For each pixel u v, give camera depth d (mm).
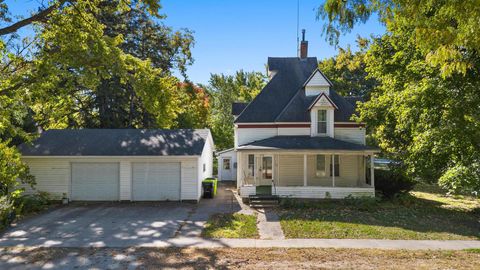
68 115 30906
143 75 17984
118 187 20922
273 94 25297
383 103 19938
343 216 16719
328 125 23031
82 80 18875
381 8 7398
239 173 23734
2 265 9805
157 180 21000
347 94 44250
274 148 20984
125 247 11516
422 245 11820
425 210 18469
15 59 17422
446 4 6816
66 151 20578
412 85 16438
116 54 17234
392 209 18672
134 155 20375
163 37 30125
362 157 23469
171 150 20859
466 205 20719
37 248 11422
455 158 15641
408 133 19938
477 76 14312
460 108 14125
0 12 16719
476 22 6535
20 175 18234
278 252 10914
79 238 12672
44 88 17828
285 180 23719
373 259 10117
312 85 24297
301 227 14375
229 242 12125
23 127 24016
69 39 16375
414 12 7422
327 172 23703
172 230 13836
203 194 22203
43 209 18531
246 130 23953
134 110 31875
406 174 18922
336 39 7637
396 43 19141
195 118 39656
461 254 10680
